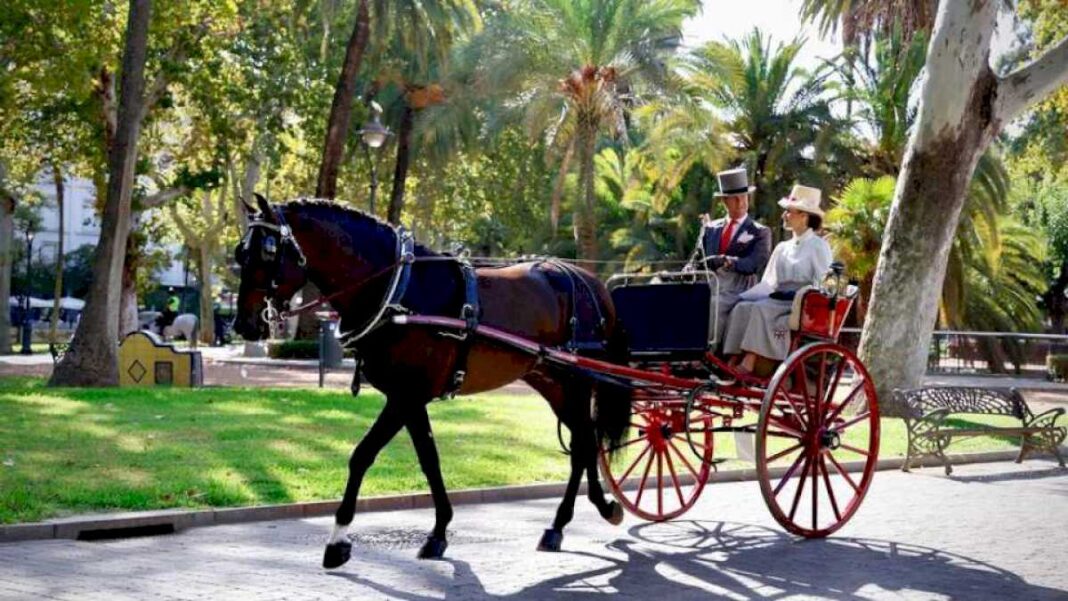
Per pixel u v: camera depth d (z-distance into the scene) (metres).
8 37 25.25
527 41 32.91
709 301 9.70
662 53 34.12
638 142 47.09
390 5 35.88
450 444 14.25
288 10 33.03
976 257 36.72
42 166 39.88
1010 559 8.90
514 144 46.53
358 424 15.63
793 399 9.80
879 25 38.16
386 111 44.34
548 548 9.03
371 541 9.28
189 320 52.38
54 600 6.99
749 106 39.25
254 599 7.16
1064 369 31.52
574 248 45.41
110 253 21.64
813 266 10.41
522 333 8.98
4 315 41.56
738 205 10.85
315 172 46.34
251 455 12.58
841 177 39.16
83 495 10.06
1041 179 52.09
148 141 35.22
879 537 9.86
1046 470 15.42
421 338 8.34
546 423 16.75
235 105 33.19
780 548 9.27
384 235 8.53
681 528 10.22
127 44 21.77
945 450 16.70
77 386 21.27
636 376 9.39
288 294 8.20
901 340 19.88
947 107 19.12
